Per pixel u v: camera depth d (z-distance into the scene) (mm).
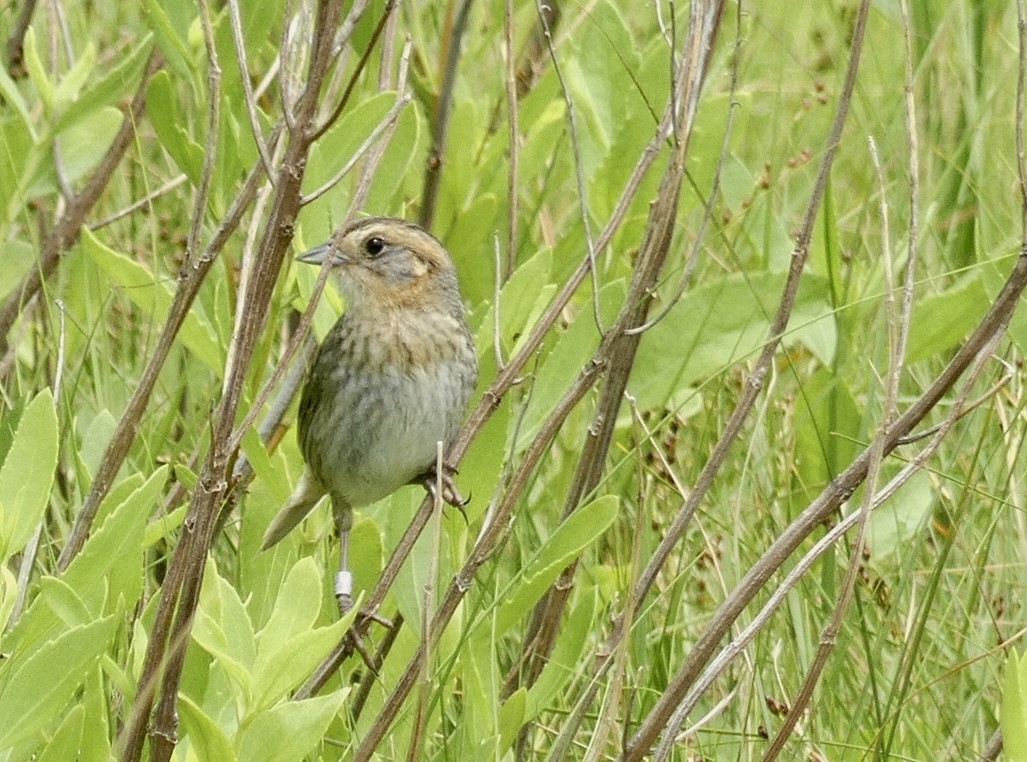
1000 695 9016
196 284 7586
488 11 11828
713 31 7723
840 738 8914
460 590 7199
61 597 6375
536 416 8469
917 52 12492
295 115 7297
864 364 10789
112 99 9367
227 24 8758
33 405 6473
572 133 7805
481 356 9125
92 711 6629
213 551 9500
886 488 7426
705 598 9984
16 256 9938
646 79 9852
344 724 7863
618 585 8523
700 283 11117
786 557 7559
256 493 8836
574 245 10195
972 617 9703
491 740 7422
